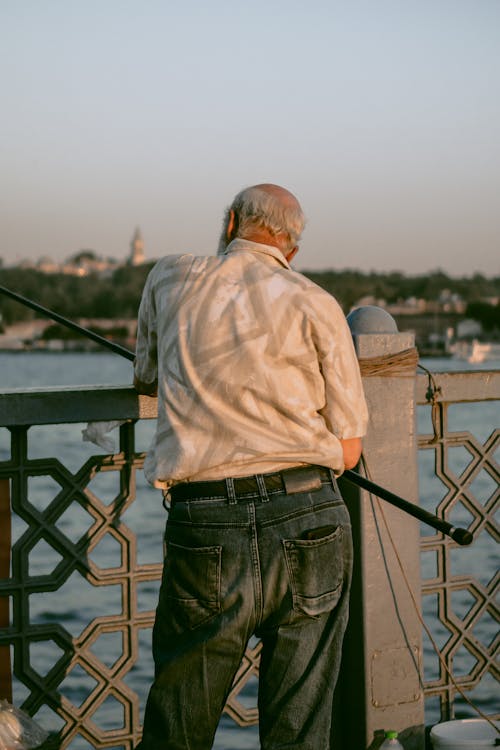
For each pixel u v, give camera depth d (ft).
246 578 6.44
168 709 6.59
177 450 6.54
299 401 6.62
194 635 6.56
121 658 8.39
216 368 6.54
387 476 8.92
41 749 8.13
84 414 8.11
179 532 6.57
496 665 9.80
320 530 6.57
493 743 8.93
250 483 6.52
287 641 6.60
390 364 8.84
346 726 9.18
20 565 8.00
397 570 8.95
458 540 6.88
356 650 8.92
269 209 6.95
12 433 8.00
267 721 6.70
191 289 6.75
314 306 6.68
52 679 8.16
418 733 9.05
